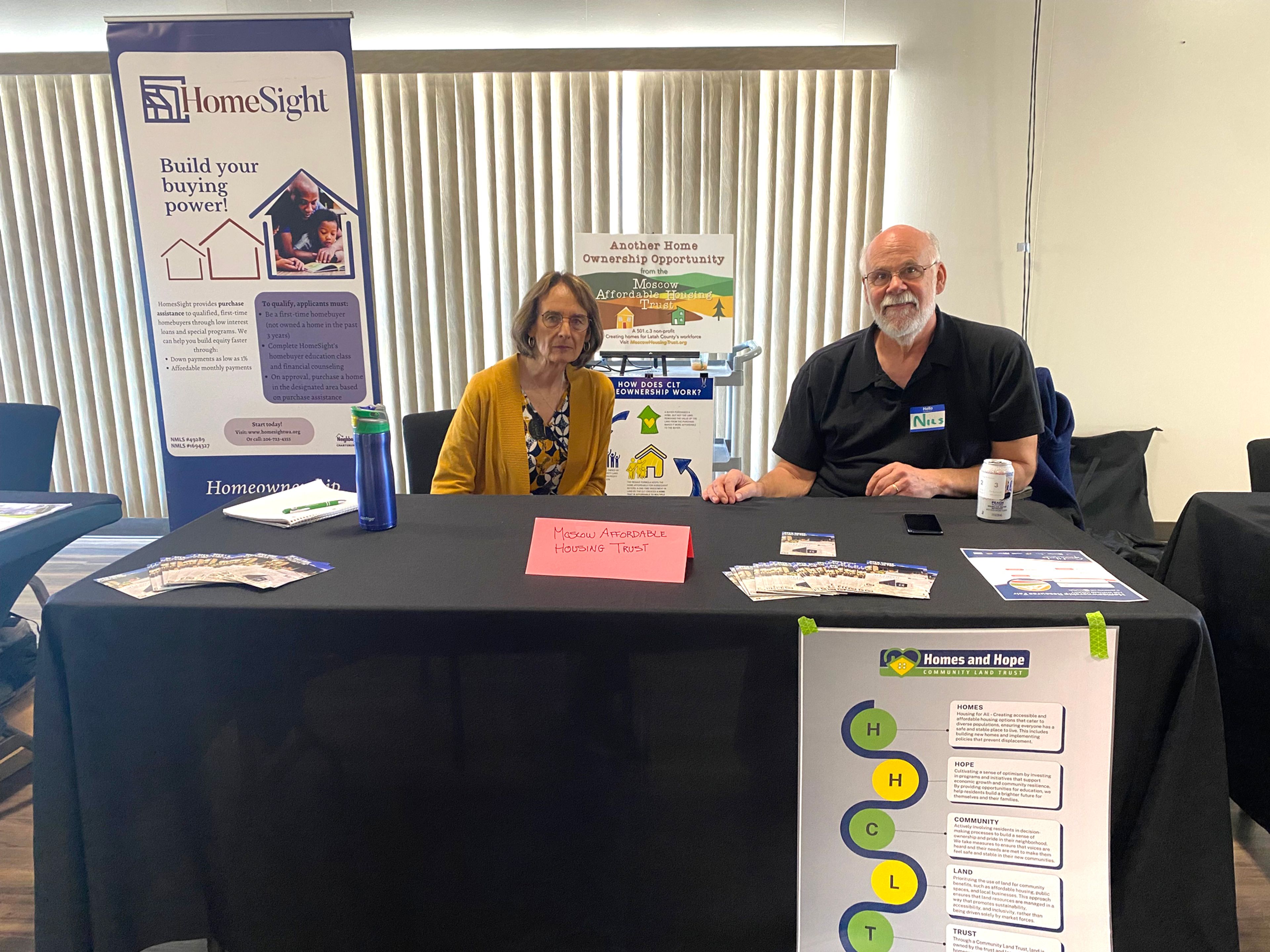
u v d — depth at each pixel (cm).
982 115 329
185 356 209
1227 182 321
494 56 327
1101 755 88
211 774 96
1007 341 172
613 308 272
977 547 110
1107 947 88
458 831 96
